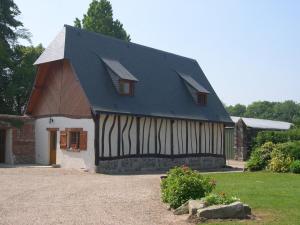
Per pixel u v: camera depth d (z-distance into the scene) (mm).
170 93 21078
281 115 76250
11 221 7246
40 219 7410
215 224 6832
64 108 18047
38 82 18984
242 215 7246
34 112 19641
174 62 23672
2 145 19000
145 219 7512
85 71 17500
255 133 29000
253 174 15219
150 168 18719
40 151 19172
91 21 35406
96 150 16531
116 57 19734
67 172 15625
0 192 10281
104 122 16875
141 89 19422
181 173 9312
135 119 18188
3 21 26906
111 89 17891
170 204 8422
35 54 29281
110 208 8438
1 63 26438
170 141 19875
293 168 15703
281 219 7055
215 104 23859
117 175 15562
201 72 25391
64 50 17438
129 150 17844
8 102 27859
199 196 8383
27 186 11375
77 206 8609
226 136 29203
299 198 9062
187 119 20453
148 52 22234
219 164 22906
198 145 21562
